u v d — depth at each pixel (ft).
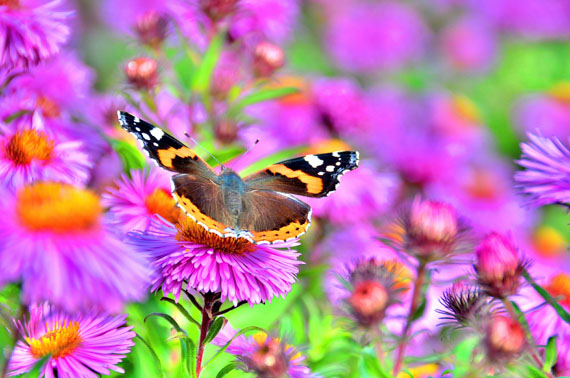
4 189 1.47
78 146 1.62
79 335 1.50
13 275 1.41
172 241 1.52
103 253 1.45
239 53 1.90
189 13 1.82
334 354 1.56
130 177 1.68
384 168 2.01
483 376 1.51
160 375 1.52
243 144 1.81
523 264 1.55
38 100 1.69
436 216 1.54
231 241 1.52
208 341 1.49
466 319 1.53
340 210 1.83
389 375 1.52
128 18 1.91
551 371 1.56
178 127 1.78
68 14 1.64
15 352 1.48
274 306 1.64
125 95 1.75
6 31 1.59
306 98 1.99
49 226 1.44
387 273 1.56
